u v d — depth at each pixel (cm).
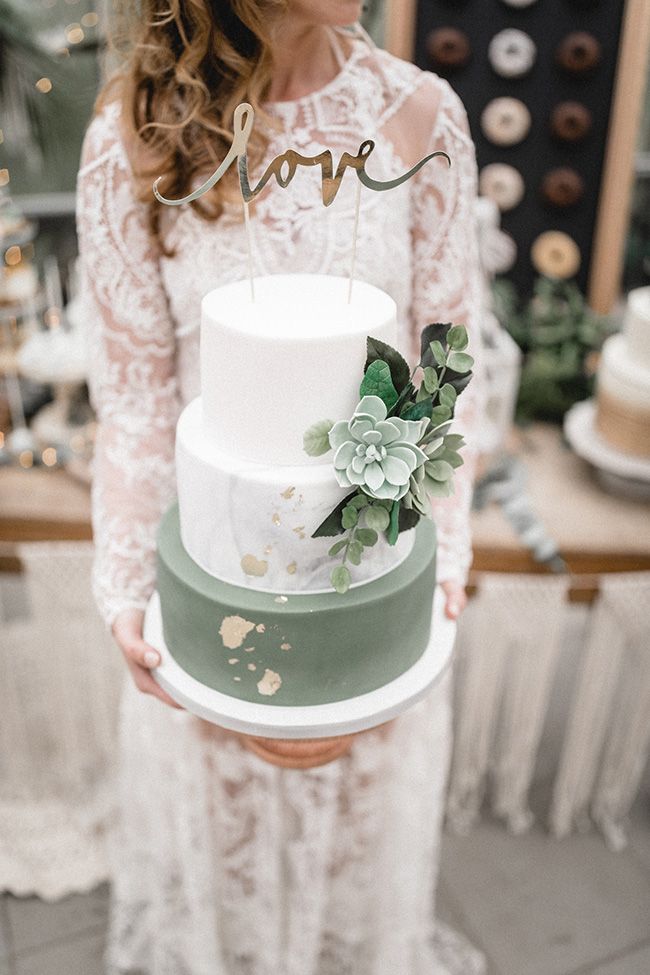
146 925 189
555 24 240
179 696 107
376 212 117
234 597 98
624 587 197
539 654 209
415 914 173
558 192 254
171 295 122
